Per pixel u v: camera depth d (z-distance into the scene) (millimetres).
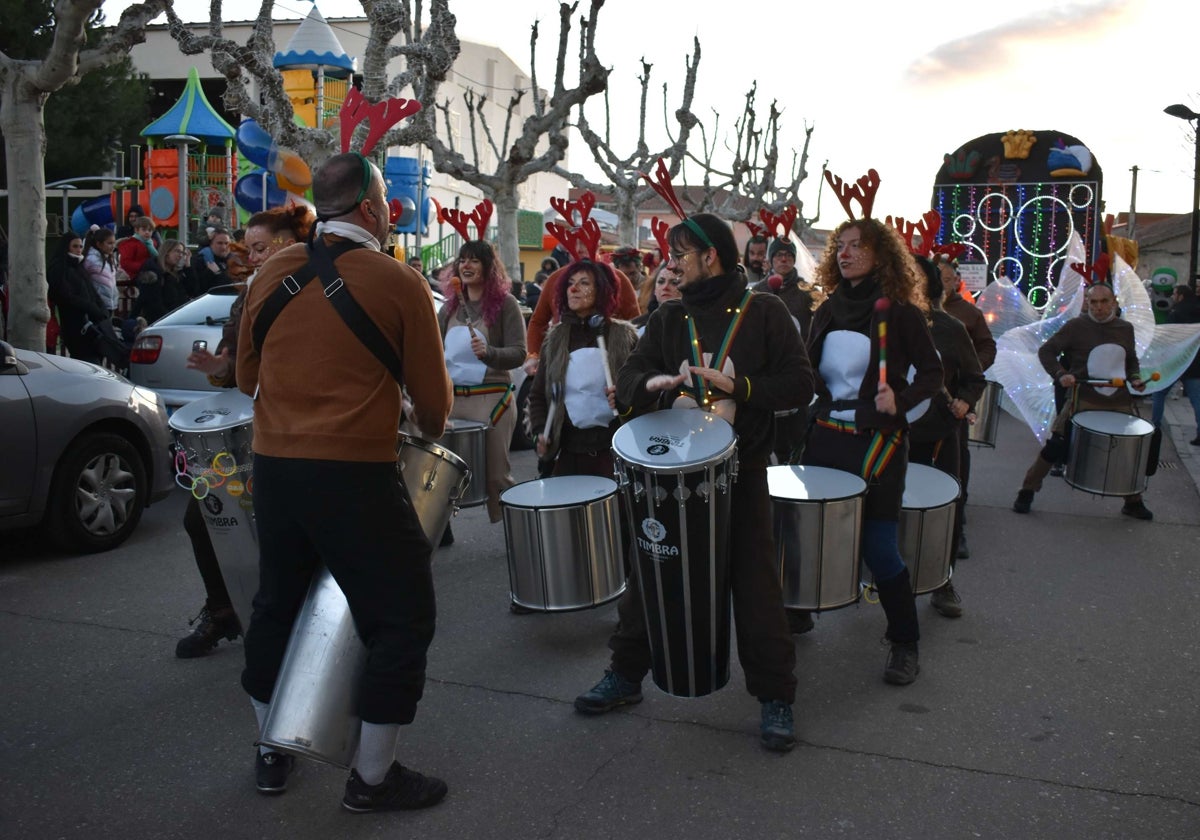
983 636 4977
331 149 11297
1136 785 3471
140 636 4902
